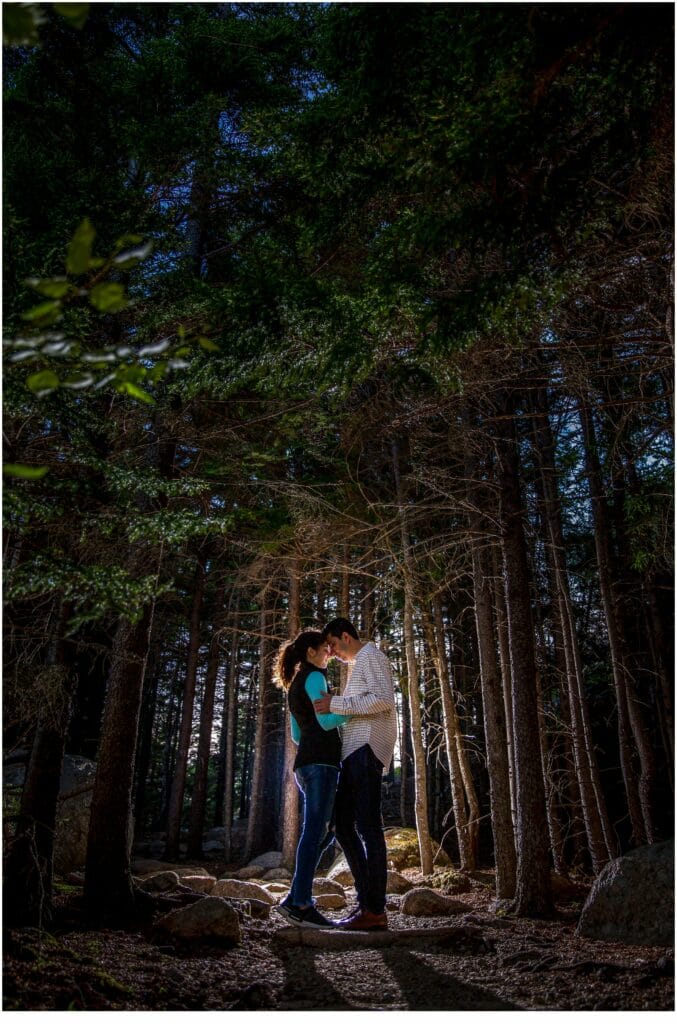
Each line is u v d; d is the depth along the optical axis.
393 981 3.53
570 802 9.15
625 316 4.84
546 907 5.57
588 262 4.13
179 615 12.01
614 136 3.09
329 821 4.60
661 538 6.03
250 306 3.83
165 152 5.41
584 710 8.02
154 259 5.40
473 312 3.12
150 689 14.81
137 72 5.62
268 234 5.83
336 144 3.85
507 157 2.99
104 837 5.04
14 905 3.99
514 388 5.26
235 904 5.18
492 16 2.82
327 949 4.23
